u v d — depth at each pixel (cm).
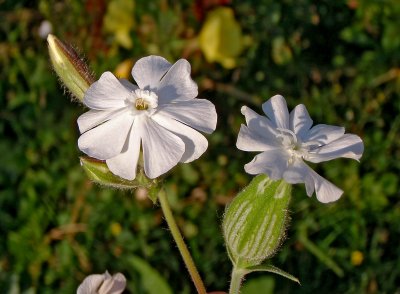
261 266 10
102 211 19
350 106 20
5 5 21
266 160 9
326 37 21
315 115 19
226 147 19
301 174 9
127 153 10
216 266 18
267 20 20
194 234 18
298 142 9
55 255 18
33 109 20
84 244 18
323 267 18
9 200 19
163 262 18
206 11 21
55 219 19
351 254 18
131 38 21
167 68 10
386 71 20
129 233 18
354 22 21
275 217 10
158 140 9
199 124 9
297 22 21
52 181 19
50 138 19
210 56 20
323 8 21
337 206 18
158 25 21
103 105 10
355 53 21
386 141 19
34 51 21
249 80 20
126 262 18
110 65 20
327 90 20
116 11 20
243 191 10
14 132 20
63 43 11
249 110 10
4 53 21
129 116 10
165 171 9
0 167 19
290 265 18
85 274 18
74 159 19
